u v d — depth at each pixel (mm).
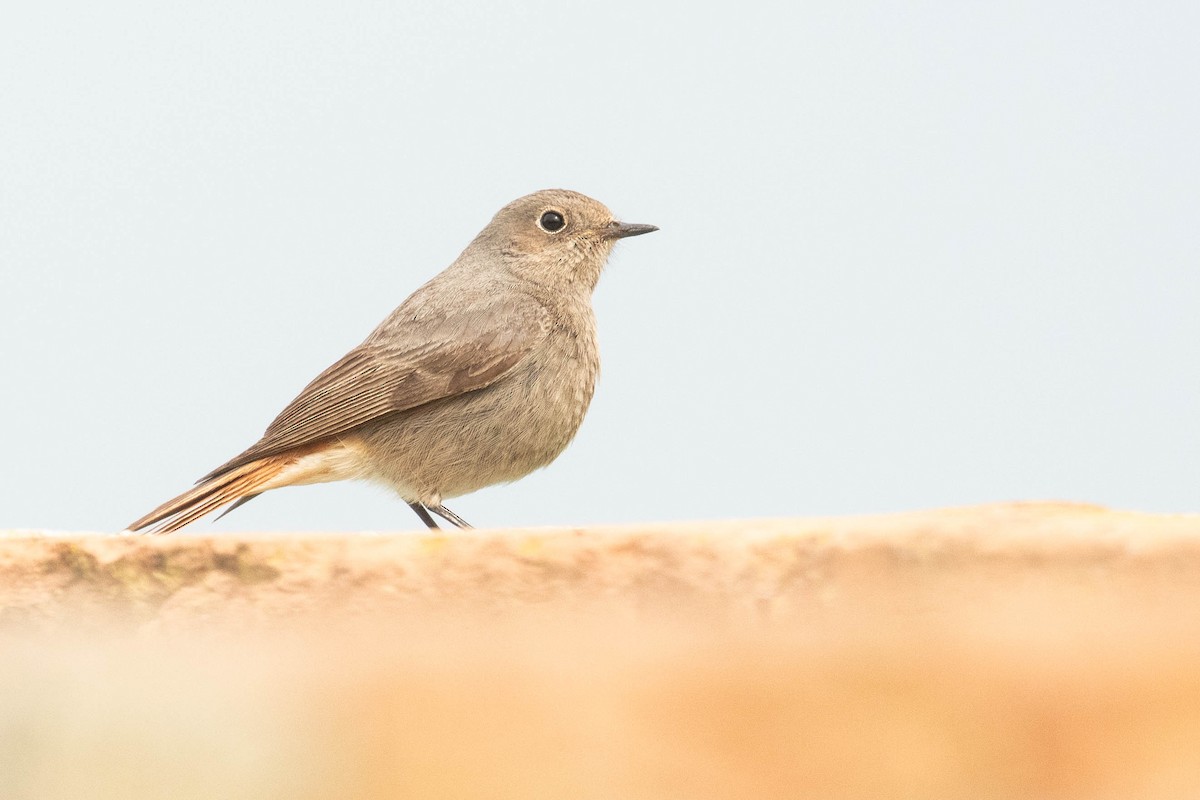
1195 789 4945
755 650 5379
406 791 5434
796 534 5453
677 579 5504
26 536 5945
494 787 5383
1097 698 5066
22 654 5812
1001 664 5160
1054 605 5148
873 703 5242
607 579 5551
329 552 5754
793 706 5312
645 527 5656
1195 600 5035
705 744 5316
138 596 5824
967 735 5156
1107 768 5031
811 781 5234
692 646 5414
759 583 5434
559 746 5406
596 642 5488
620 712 5383
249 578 5770
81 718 5664
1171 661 5016
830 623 5340
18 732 5660
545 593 5574
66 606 5848
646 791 5316
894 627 5273
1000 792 5105
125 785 5578
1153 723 5012
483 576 5633
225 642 5711
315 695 5598
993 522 5359
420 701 5504
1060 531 5219
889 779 5191
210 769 5562
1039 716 5098
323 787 5457
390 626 5641
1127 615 5086
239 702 5621
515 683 5480
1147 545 5094
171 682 5664
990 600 5215
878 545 5344
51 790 5625
